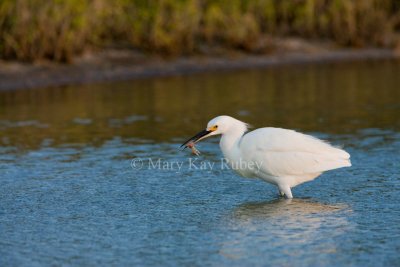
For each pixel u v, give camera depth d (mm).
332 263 9141
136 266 9125
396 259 9250
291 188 12625
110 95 22375
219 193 12398
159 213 11289
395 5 35438
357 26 32906
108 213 11320
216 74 26641
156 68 26469
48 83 23609
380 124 18016
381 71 27500
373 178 13078
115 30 27656
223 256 9422
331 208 11383
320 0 32375
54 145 16078
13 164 14422
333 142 16047
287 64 29062
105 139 16641
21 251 9688
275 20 32281
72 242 10023
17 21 23938
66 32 24922
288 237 10086
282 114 19531
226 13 29250
